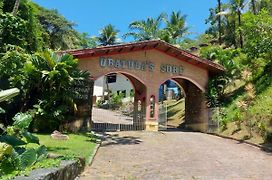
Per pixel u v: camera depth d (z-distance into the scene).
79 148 11.55
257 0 31.45
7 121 15.73
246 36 22.45
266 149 14.21
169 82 41.47
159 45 21.47
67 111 16.92
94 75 19.70
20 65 16.47
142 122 21.66
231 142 16.66
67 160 7.59
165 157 11.98
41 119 15.59
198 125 22.77
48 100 15.74
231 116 19.64
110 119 29.86
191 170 9.80
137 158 11.56
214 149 14.24
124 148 13.62
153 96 21.38
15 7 20.00
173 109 32.38
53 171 5.62
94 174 8.77
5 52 17.92
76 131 17.05
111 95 47.69
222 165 10.76
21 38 19.77
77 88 17.92
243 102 18.80
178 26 41.03
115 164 10.33
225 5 37.34
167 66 21.98
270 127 15.48
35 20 24.47
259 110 17.12
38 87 16.31
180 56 22.14
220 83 22.28
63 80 16.00
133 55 21.16
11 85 16.12
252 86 21.06
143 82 21.22
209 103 21.97
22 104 16.25
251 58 21.78
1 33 18.77
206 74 22.81
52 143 12.00
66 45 43.34
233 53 25.22
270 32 19.91
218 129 19.89
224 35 44.06
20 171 5.39
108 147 13.62
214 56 25.45
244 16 22.72
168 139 17.12
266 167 10.65
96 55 19.94
